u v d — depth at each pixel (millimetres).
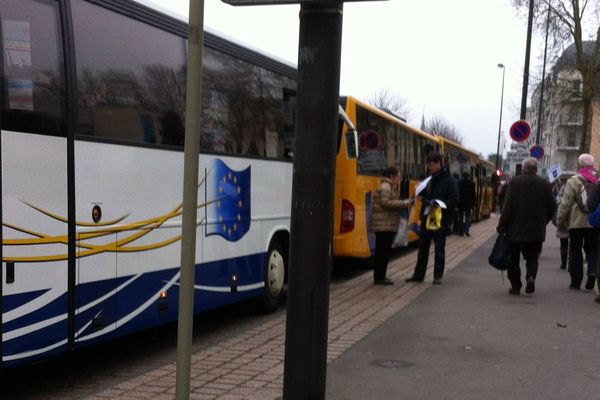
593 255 10688
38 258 4727
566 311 8828
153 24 6156
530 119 47844
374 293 10258
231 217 7512
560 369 5984
